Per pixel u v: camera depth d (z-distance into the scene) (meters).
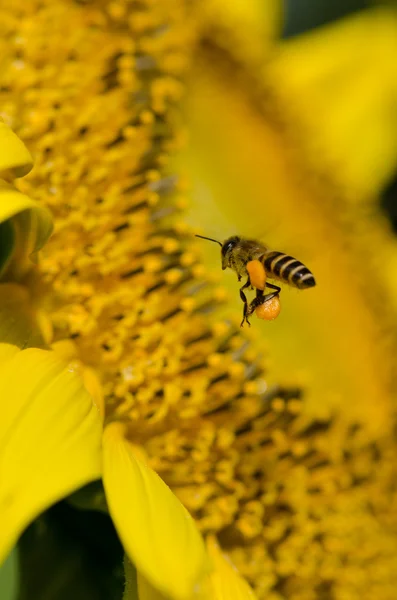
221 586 0.28
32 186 0.29
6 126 0.27
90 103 0.30
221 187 0.33
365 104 0.36
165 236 0.30
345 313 0.34
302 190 0.34
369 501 0.32
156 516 0.27
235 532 0.30
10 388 0.27
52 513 0.29
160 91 0.32
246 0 0.34
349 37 0.36
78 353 0.29
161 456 0.29
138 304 0.29
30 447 0.27
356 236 0.35
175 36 0.32
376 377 0.33
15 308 0.28
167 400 0.29
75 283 0.29
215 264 0.31
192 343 0.30
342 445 0.32
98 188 0.30
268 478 0.30
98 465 0.27
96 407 0.28
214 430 0.30
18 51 0.30
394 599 0.31
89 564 0.29
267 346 0.31
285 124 0.34
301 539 0.30
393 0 0.36
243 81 0.34
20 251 0.28
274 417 0.31
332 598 0.31
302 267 0.29
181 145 0.31
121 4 0.31
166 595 0.26
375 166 0.36
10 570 0.29
